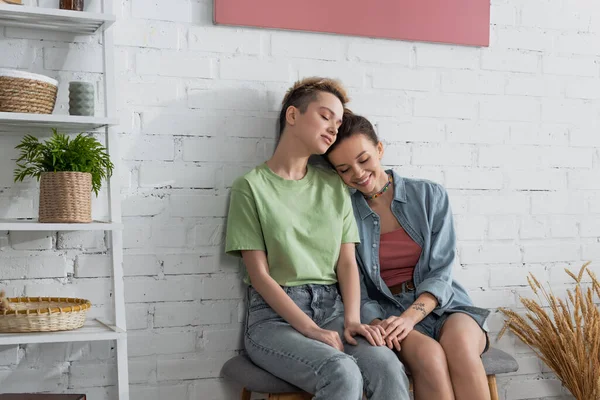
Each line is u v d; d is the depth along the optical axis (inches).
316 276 77.6
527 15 93.7
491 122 92.5
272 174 79.2
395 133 88.7
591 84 96.8
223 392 82.7
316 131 77.4
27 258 76.0
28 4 74.9
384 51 88.0
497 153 92.8
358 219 83.4
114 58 77.4
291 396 72.2
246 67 82.9
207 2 81.4
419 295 78.9
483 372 72.5
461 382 72.1
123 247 79.0
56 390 77.4
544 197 95.0
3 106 67.9
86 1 76.4
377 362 68.2
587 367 84.2
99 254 78.4
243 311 83.2
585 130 96.7
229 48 82.3
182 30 80.7
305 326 72.3
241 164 83.0
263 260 77.0
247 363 76.1
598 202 97.5
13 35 75.0
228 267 82.7
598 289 89.0
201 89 81.4
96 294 78.4
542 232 95.0
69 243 77.4
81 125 74.9
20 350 76.2
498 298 93.0
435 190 84.4
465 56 91.3
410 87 89.1
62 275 77.2
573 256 96.4
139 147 79.4
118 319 73.7
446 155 90.7
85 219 70.9
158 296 80.4
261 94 83.5
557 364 87.4
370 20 86.4
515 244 93.8
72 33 76.9
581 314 96.0
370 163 80.8
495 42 92.5
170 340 80.7
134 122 79.2
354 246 82.3
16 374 76.1
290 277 76.9
